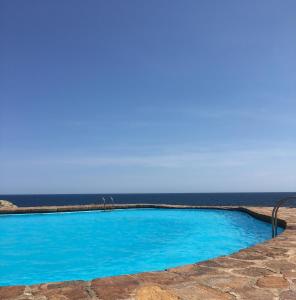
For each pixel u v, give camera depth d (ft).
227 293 11.45
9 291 11.78
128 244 38.29
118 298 11.03
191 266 14.79
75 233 46.39
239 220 56.95
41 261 30.17
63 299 10.98
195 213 68.18
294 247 18.70
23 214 62.59
